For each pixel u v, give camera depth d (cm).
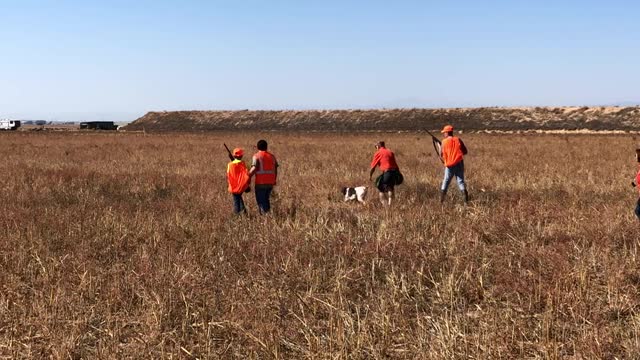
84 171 1797
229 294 584
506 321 500
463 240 786
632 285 595
